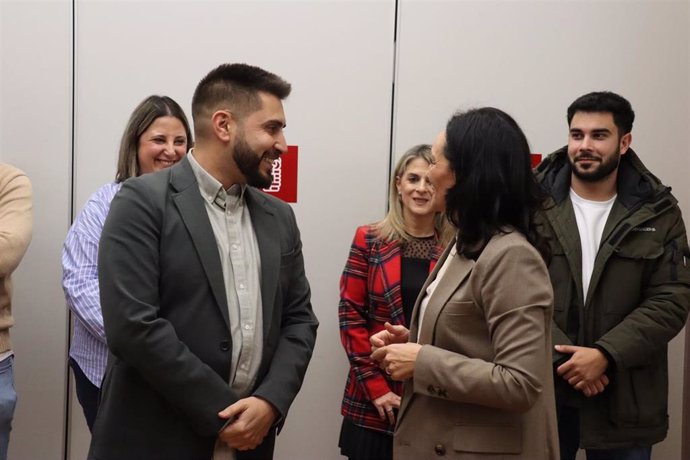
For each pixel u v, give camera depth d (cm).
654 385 221
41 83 281
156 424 154
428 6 281
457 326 148
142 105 237
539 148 284
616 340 209
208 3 280
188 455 154
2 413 221
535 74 282
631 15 281
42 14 280
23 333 286
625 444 216
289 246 177
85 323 205
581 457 288
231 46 281
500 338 139
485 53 282
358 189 285
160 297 155
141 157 235
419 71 282
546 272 143
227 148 162
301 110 283
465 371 140
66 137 283
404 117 283
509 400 136
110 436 155
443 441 150
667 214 222
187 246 154
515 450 145
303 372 170
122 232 152
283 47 281
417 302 167
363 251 259
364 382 247
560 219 223
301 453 290
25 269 285
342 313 257
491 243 146
